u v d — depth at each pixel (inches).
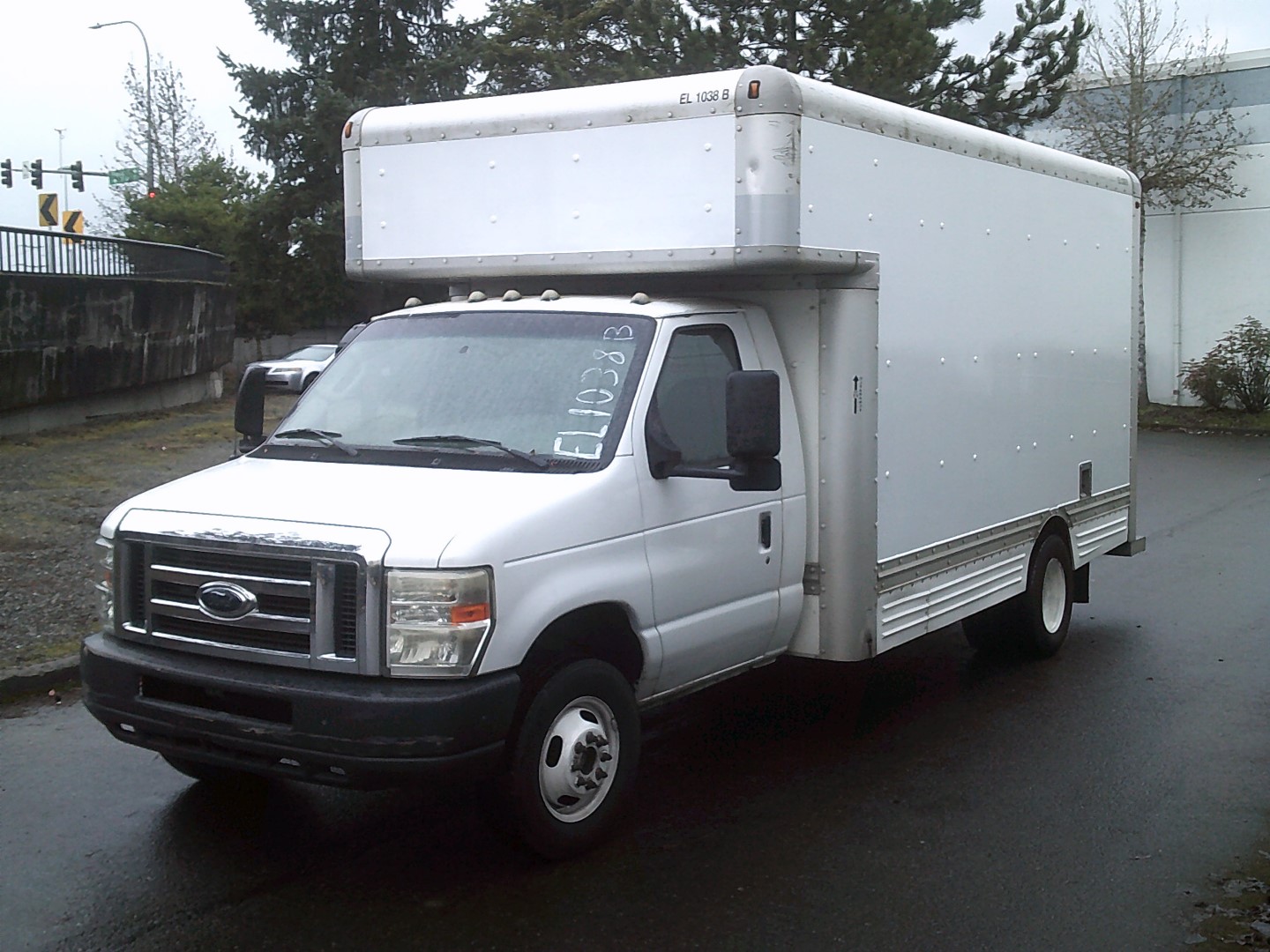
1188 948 174.2
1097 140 1082.7
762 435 198.1
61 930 177.5
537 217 238.1
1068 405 332.2
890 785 238.5
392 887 192.2
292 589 181.8
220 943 174.1
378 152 256.4
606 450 203.3
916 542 261.7
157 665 189.2
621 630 208.4
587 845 203.0
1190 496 659.4
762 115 213.5
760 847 208.5
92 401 828.0
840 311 236.7
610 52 1326.3
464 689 176.6
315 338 1633.9
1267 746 261.9
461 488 194.4
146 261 917.8
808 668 326.0
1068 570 338.3
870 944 174.9
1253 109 1047.0
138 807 224.5
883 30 932.0
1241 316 1066.7
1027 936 177.5
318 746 175.8
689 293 248.4
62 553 422.6
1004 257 293.6
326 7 1446.9
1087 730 273.3
